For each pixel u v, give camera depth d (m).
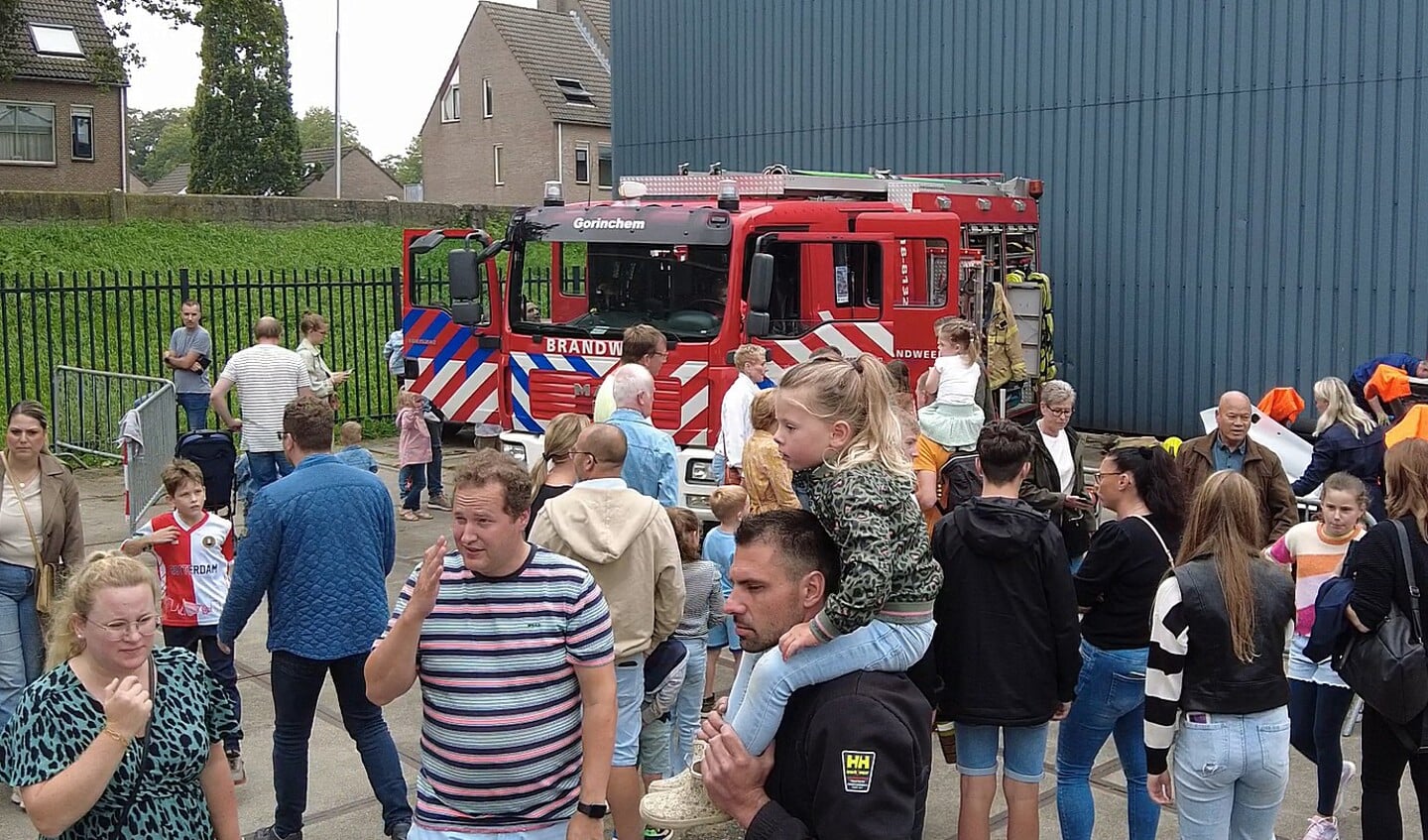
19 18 30.19
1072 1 15.48
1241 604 4.14
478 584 3.68
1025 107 16.02
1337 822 5.58
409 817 5.24
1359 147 13.52
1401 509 4.73
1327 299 13.89
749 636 2.90
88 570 3.22
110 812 3.24
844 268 10.40
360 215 26.16
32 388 16.53
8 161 35.12
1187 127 14.73
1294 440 8.38
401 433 11.74
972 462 6.00
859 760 2.62
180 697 3.38
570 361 10.30
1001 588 4.38
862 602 2.79
